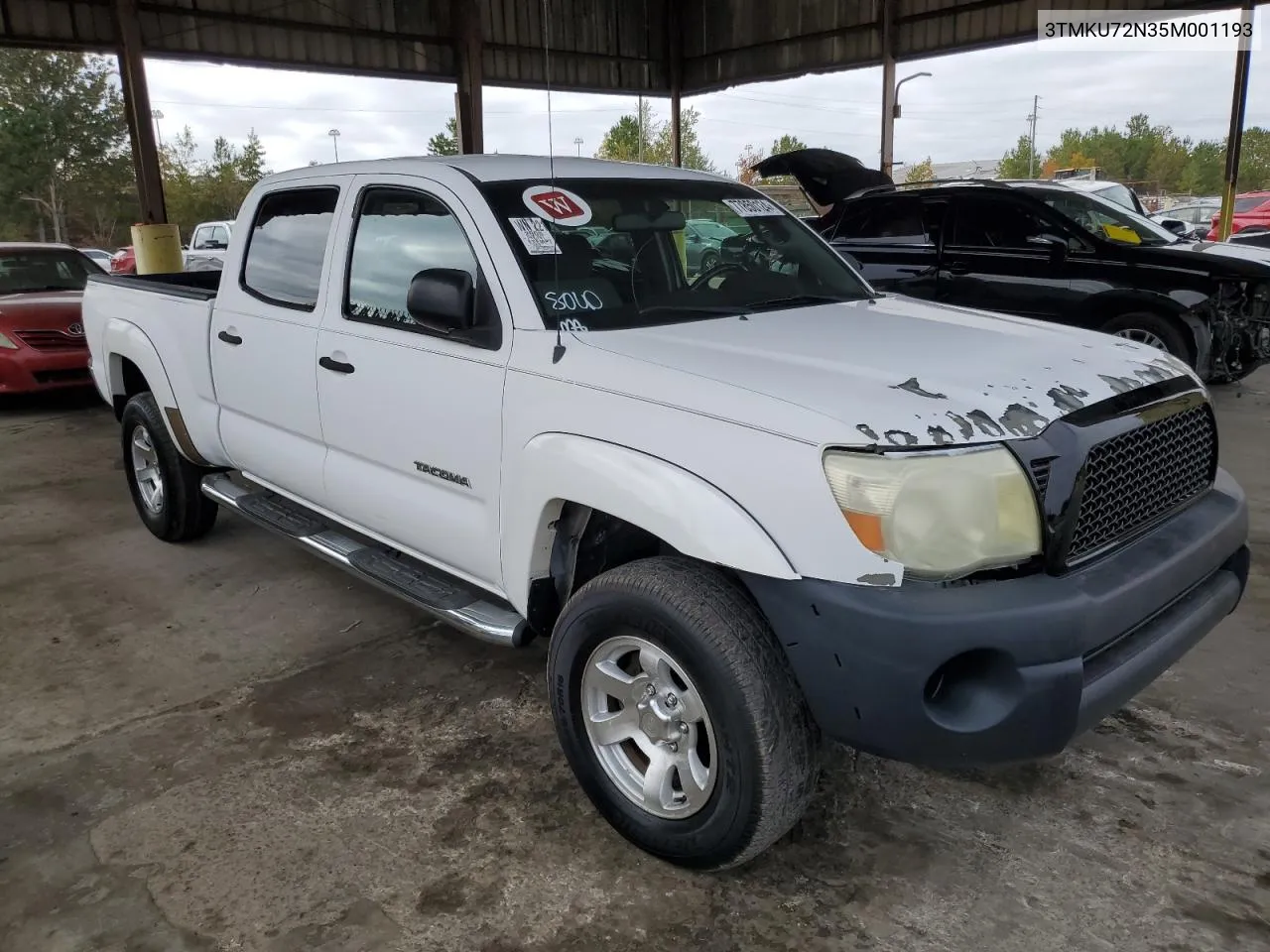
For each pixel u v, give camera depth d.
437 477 3.18
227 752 3.21
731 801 2.34
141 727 3.38
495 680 3.69
